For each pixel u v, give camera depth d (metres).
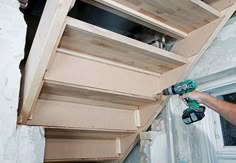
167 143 1.60
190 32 1.42
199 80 1.45
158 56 1.31
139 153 1.84
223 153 1.39
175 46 1.50
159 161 1.57
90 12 1.55
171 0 1.08
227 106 1.06
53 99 1.38
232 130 1.40
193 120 1.17
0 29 0.93
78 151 1.67
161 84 1.59
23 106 1.09
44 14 0.97
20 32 0.98
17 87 0.94
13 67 0.94
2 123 0.88
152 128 1.74
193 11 1.18
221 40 1.32
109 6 1.09
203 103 1.15
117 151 1.89
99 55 1.28
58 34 0.90
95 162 2.08
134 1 1.08
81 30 1.00
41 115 1.31
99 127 1.56
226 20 1.24
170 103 1.61
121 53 1.26
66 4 0.83
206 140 1.46
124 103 1.65
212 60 1.35
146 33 1.66
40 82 1.02
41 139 0.98
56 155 1.55
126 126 1.71
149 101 1.62
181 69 1.46
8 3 0.97
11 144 0.89
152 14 1.20
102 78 1.33
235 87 1.40
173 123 1.57
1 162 0.85
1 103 0.89
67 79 1.18
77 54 1.24
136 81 1.49
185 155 1.47
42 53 0.93
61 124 1.38
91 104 1.55
